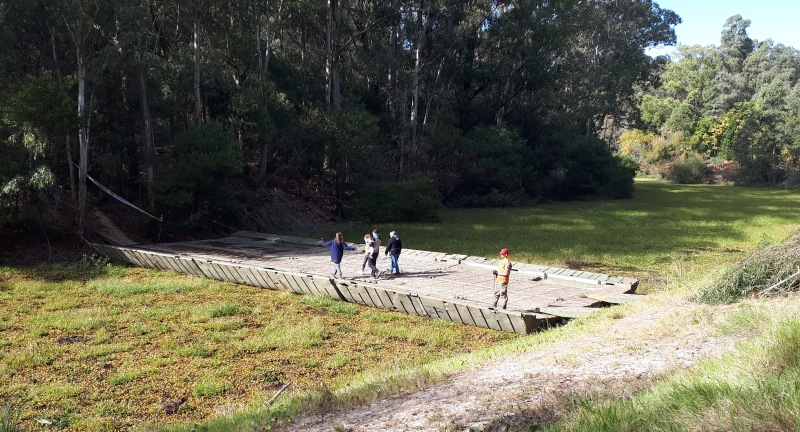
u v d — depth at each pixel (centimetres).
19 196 2559
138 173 3431
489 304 1580
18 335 1456
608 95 6506
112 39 2936
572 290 1789
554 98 6544
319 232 3453
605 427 517
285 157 4356
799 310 848
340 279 1872
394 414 736
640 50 7444
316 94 4450
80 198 2655
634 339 985
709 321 985
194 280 2189
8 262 2423
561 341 1124
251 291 2027
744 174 9194
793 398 480
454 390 834
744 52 13712
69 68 3158
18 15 2761
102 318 1611
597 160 6450
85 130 2630
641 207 5397
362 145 3781
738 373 610
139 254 2438
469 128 5828
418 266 2212
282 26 4222
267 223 3469
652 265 2519
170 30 3766
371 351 1367
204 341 1438
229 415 912
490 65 5603
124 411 1020
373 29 4762
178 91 3412
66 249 2636
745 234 3456
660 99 12075
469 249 2845
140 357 1312
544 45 5444
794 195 6944
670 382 620
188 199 2891
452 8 4797
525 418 630
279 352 1362
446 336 1476
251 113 3406
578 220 4234
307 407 855
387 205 4006
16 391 1099
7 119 2378
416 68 4744
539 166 6153
